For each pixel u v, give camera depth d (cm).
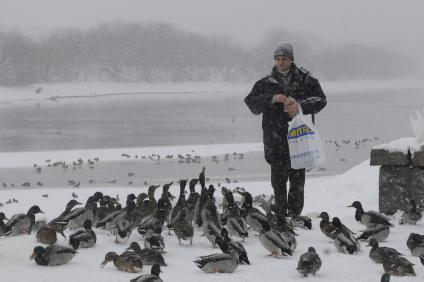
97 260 920
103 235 1124
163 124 7312
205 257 848
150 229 1061
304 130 1158
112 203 1476
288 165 1217
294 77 1201
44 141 5559
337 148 5097
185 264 900
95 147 5153
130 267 841
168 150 4862
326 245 1031
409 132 6425
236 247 902
